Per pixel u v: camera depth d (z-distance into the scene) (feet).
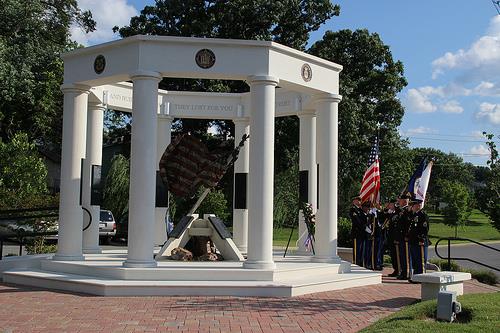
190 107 59.93
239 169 59.88
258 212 41.29
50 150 147.64
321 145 48.16
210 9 116.06
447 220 154.10
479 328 26.12
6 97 109.09
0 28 118.42
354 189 112.98
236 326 28.68
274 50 42.70
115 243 104.88
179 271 39.86
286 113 57.72
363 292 41.63
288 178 105.70
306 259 50.96
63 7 130.41
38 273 43.45
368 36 120.98
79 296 37.63
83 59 45.29
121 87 55.62
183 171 50.01
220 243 47.88
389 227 53.83
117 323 29.09
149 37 41.27
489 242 132.46
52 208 52.65
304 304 35.37
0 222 67.92
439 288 35.96
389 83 121.60
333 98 47.96
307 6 116.47
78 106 46.29
